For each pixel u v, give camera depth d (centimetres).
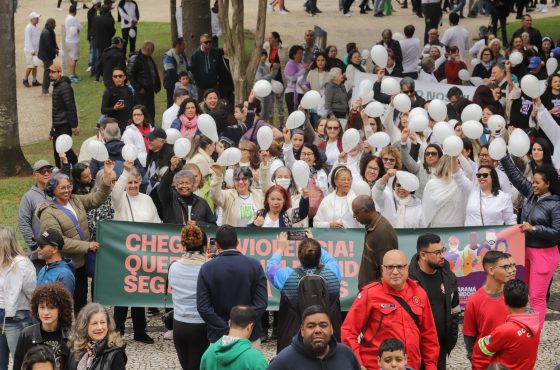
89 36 3606
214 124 1585
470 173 1559
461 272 1438
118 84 2217
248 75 2327
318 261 1098
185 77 2427
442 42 3017
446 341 1120
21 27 4425
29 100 3453
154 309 1564
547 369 1330
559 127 1781
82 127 2989
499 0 3403
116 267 1415
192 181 1408
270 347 1420
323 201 1461
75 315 1430
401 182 1422
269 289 1411
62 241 1250
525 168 1628
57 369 1057
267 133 1538
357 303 1046
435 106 1702
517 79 2436
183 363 1194
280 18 4041
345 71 2500
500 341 1037
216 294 1112
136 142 1891
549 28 3778
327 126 1764
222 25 2323
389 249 1232
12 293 1217
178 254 1419
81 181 1498
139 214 1457
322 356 894
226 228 1131
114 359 1023
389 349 927
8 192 2316
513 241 1417
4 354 1238
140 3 4775
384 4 4034
